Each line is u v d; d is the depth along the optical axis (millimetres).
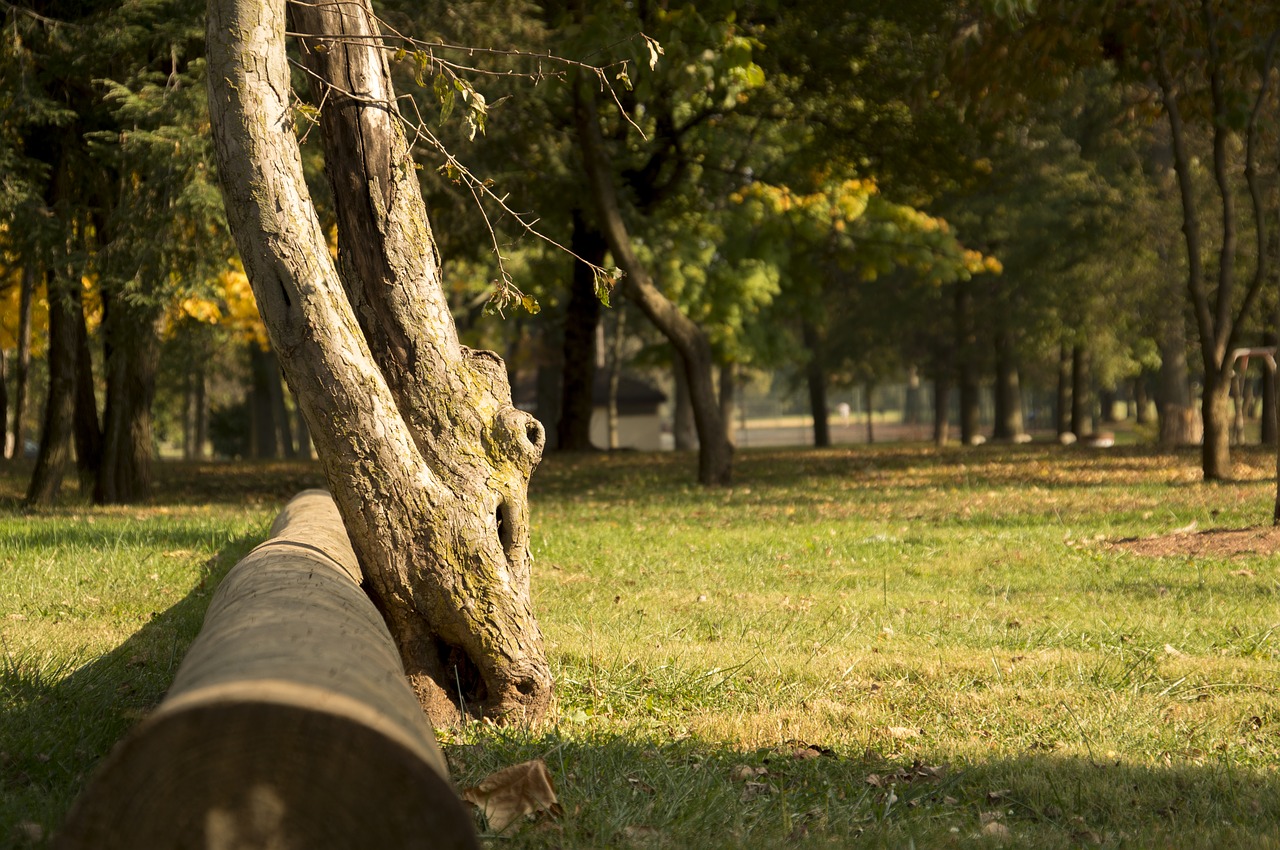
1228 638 7133
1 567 9312
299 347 4855
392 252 5328
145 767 2232
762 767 4695
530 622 5285
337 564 5027
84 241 15117
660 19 13984
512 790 3973
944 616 8031
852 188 28375
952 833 3914
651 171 23203
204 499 17469
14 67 13344
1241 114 15438
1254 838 3840
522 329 40594
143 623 7305
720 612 8141
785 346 38094
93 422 17203
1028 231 31672
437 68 5586
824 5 18344
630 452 30156
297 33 5348
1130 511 13781
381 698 2674
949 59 15586
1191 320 30609
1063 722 5422
